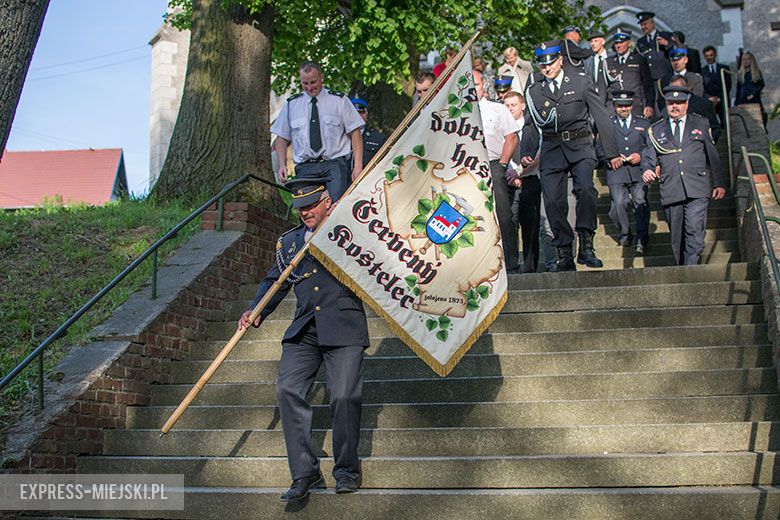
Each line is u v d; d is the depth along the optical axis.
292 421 5.25
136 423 6.57
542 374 6.47
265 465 5.72
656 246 10.32
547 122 8.12
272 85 16.11
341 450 5.21
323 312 5.31
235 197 10.75
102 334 6.93
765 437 5.52
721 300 7.18
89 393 6.29
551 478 5.34
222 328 7.89
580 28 16.30
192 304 7.79
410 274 5.57
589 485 5.31
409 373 6.62
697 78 12.73
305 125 8.43
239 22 11.48
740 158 10.62
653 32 13.96
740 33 19.66
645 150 9.31
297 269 5.48
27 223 9.09
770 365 6.31
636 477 5.29
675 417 5.88
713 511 4.89
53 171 43.66
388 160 5.67
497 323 7.12
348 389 5.24
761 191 8.75
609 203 11.64
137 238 8.99
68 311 7.47
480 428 5.75
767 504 4.85
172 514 5.46
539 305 7.33
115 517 5.62
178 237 8.98
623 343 6.71
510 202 8.70
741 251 9.23
